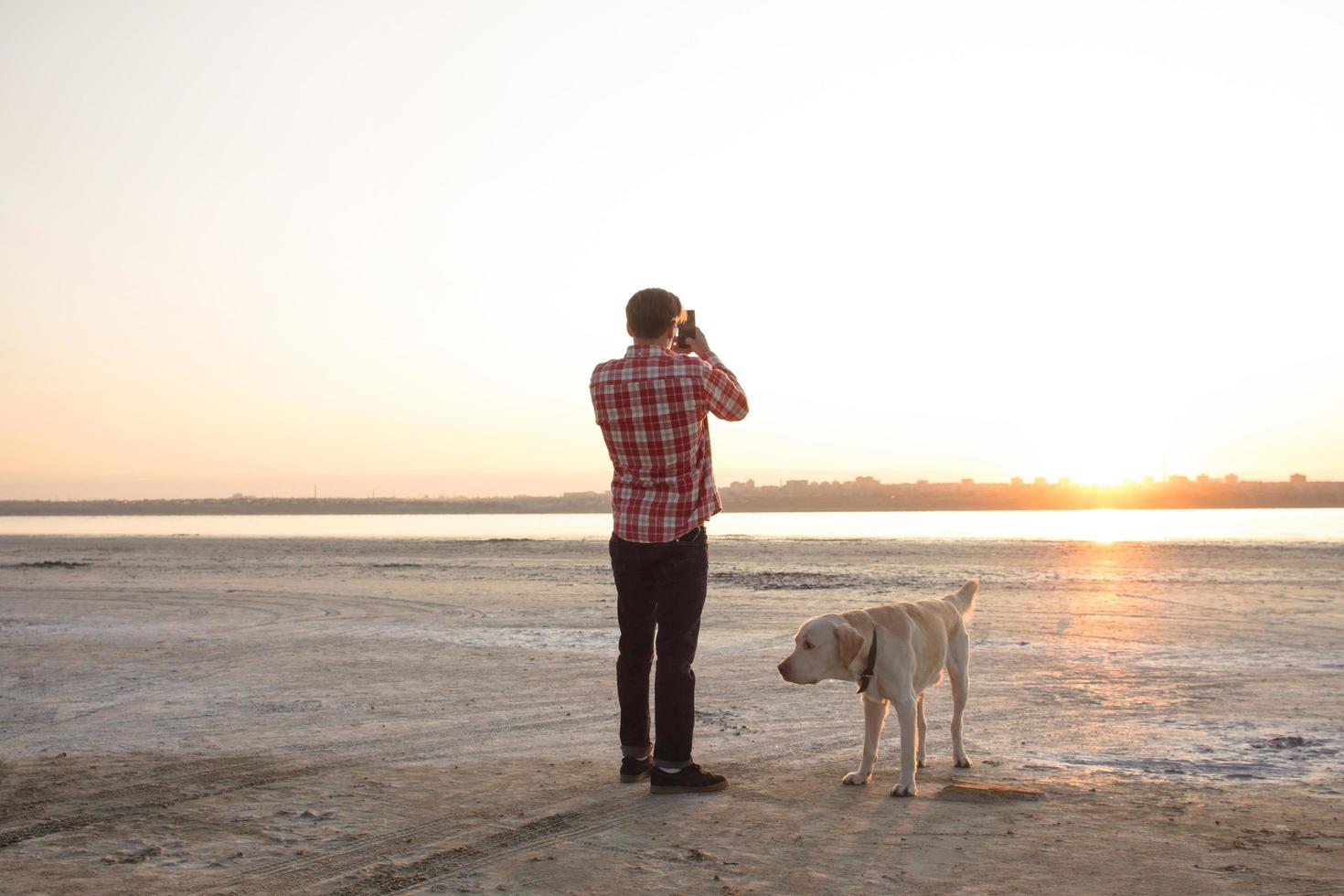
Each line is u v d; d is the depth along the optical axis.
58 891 4.14
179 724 7.99
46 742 7.33
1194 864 4.31
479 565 30.56
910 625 5.80
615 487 5.68
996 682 9.87
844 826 4.93
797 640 5.69
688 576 5.54
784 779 5.98
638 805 5.34
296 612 17.75
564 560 32.84
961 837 4.71
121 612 17.98
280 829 4.98
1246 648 12.26
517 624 15.25
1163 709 8.37
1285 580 23.02
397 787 5.80
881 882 4.10
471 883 4.18
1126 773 6.12
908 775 5.56
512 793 5.64
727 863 4.37
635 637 5.79
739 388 5.68
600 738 7.38
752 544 42.38
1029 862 4.34
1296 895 3.95
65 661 11.77
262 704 8.88
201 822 5.12
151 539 61.25
